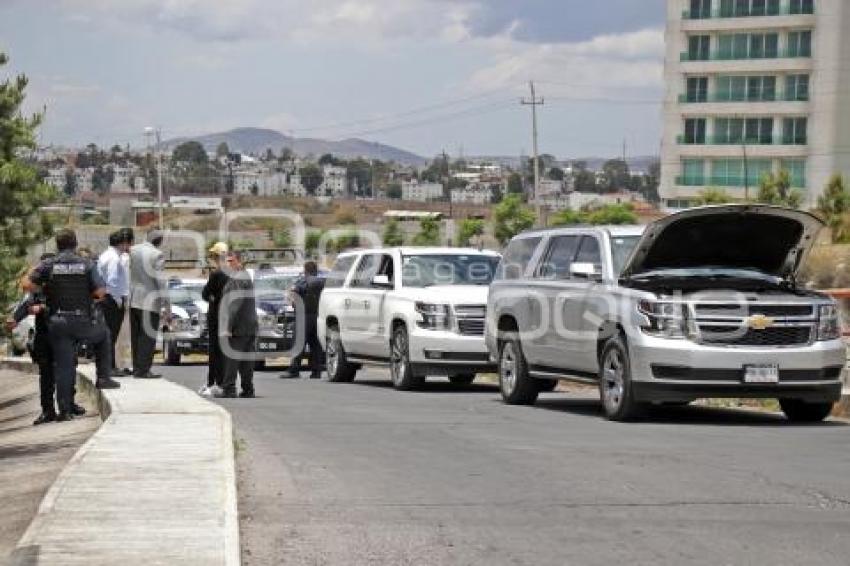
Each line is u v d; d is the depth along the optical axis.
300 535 9.83
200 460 12.73
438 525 10.19
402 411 19.86
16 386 30.33
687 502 11.10
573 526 10.11
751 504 11.01
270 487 12.01
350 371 28.48
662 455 14.05
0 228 17.20
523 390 21.16
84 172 170.62
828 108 102.12
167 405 17.98
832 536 9.68
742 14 104.69
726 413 19.59
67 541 9.09
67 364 20.14
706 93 106.94
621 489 11.77
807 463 13.41
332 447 14.96
